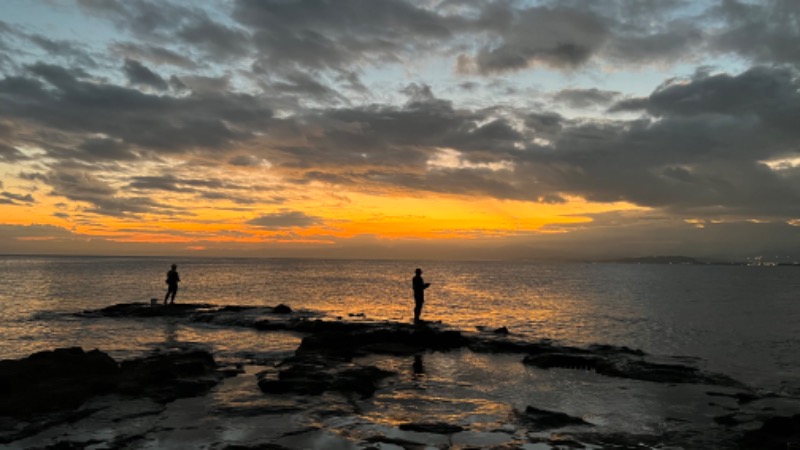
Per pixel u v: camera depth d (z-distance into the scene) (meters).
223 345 19.58
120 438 8.29
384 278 97.00
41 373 11.45
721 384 13.51
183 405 10.41
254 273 114.75
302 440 8.24
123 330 23.50
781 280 112.19
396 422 9.49
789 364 17.19
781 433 8.76
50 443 8.05
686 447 8.41
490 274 129.62
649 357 17.78
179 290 56.84
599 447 8.27
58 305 36.28
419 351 18.73
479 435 8.73
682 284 85.00
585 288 67.62
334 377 12.70
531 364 16.22
